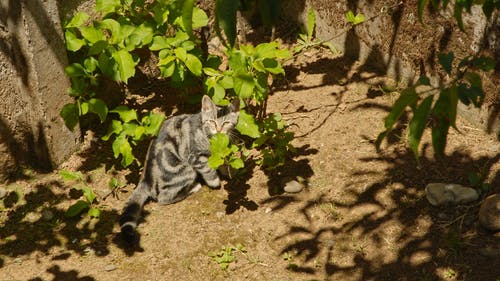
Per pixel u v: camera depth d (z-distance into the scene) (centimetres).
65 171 689
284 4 938
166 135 708
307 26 915
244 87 649
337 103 795
